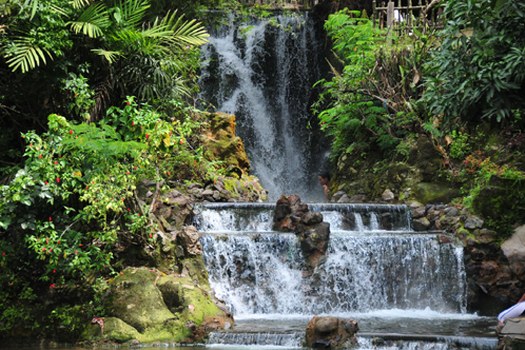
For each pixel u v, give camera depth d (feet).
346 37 56.49
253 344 28.86
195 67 55.36
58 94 38.78
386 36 54.75
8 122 39.93
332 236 36.91
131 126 35.50
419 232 39.06
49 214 35.17
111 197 33.14
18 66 36.63
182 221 37.52
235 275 35.65
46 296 33.19
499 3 33.65
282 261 36.22
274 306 35.63
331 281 36.17
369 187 49.47
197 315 30.91
